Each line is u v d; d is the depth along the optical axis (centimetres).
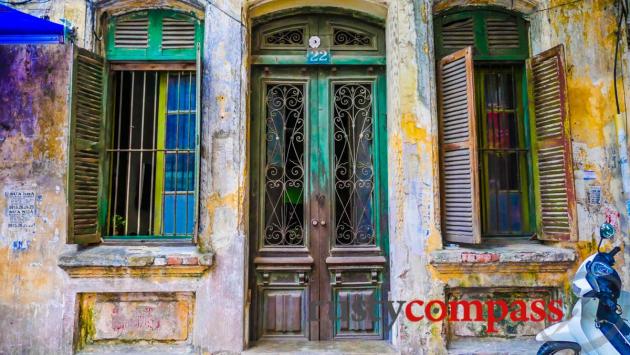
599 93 440
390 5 445
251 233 446
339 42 468
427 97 431
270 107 463
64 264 397
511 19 465
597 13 450
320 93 466
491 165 461
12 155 414
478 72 466
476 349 414
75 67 401
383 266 450
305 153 459
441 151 436
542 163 437
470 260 410
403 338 411
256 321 441
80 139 406
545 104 432
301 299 447
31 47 424
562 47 413
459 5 459
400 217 421
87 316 410
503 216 455
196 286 409
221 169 420
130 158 445
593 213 428
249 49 443
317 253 450
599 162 433
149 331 411
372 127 465
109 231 438
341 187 460
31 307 402
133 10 448
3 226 409
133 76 453
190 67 451
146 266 402
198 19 452
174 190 445
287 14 463
